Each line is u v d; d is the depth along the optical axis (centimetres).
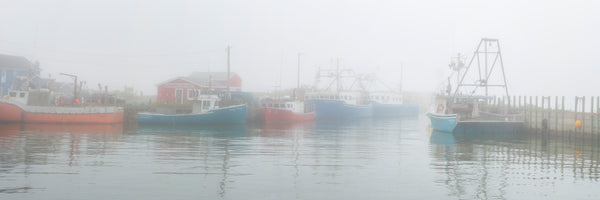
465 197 1512
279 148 2603
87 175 1709
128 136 3155
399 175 1834
